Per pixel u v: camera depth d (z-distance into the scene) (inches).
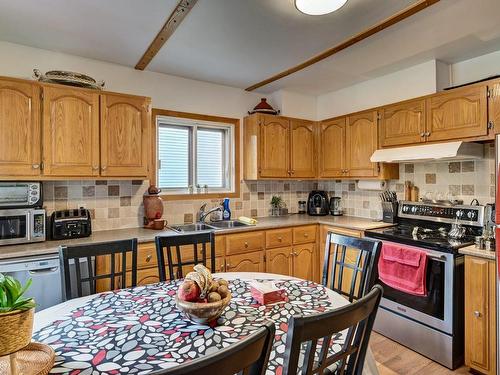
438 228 105.9
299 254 127.0
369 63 109.1
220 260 108.5
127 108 100.4
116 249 64.4
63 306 53.4
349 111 137.4
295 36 88.6
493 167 95.3
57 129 89.4
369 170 122.2
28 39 91.3
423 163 114.7
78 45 95.3
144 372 34.5
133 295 58.7
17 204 84.0
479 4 71.3
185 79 125.8
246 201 141.7
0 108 81.9
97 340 41.8
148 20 80.0
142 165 103.0
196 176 131.5
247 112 142.3
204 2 71.4
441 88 106.7
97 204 107.3
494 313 76.6
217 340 41.8
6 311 30.1
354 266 66.1
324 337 30.2
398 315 96.0
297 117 146.3
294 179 141.3
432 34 86.7
